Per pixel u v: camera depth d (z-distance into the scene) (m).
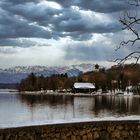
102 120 17.97
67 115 66.31
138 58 20.34
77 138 17.03
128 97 194.75
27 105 109.19
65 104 117.31
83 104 116.50
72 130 16.98
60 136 16.72
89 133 17.28
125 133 17.83
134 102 131.50
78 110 83.56
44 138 16.38
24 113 71.44
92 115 65.38
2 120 51.19
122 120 18.03
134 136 17.94
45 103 123.88
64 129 16.83
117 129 17.77
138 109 86.56
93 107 97.56
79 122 17.27
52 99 167.00
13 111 78.00
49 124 16.69
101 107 97.19
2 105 107.69
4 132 15.59
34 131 16.20
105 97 196.00
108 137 17.58
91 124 17.39
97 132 17.42
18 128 15.93
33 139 16.12
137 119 18.80
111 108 91.25
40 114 68.69
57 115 66.00
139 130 18.05
